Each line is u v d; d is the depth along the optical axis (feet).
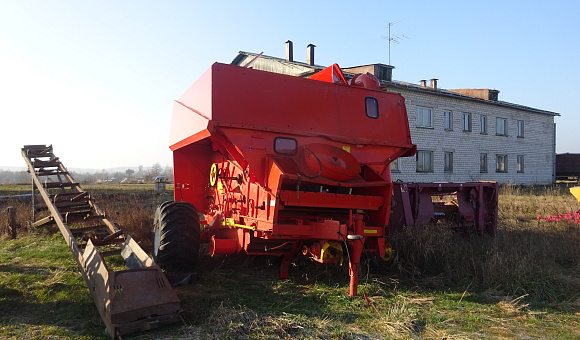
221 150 19.06
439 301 14.93
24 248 24.14
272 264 19.88
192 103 18.86
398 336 11.73
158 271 12.71
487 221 27.09
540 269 17.80
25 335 11.56
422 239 19.69
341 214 17.03
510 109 94.89
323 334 11.75
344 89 18.08
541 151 103.60
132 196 48.39
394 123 19.02
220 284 16.72
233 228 18.29
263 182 15.65
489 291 15.88
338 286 16.47
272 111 16.31
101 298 12.25
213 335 11.43
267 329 11.84
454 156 82.48
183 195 23.80
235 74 16.01
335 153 16.90
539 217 33.63
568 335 11.96
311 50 74.90
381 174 18.29
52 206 23.35
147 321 11.59
